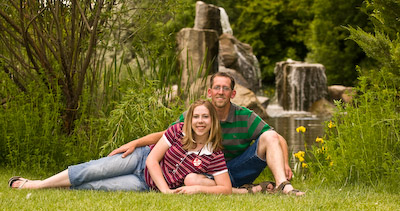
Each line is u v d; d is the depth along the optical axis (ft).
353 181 15.66
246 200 11.89
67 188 13.55
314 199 12.14
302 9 93.66
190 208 10.82
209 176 13.32
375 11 17.88
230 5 96.84
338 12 78.18
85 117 19.63
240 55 72.84
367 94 16.40
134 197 11.93
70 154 17.74
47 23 19.69
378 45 16.44
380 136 16.20
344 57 78.69
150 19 19.98
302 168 20.67
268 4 94.17
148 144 14.12
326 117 59.98
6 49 20.58
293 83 71.15
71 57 19.35
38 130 18.47
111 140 17.07
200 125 13.08
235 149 14.38
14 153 17.98
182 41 58.95
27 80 20.38
